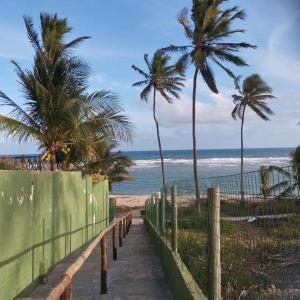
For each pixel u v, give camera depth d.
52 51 17.48
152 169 113.38
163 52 34.56
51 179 11.70
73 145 19.89
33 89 16.58
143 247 16.20
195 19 33.09
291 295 4.21
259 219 4.70
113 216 28.92
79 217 15.61
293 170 4.90
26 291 9.27
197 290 6.36
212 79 34.75
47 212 11.22
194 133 35.22
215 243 5.38
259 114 47.19
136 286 9.69
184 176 88.44
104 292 9.02
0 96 16.28
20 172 9.09
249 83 45.78
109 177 35.75
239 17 32.91
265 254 4.66
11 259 8.37
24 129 16.56
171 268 8.93
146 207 27.44
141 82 45.03
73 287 9.62
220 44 33.34
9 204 8.38
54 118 16.64
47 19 17.81
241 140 46.84
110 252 14.91
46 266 10.62
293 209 4.15
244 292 5.21
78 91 17.25
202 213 9.16
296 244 4.17
